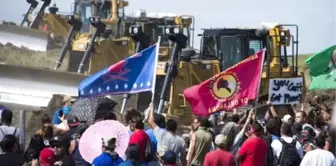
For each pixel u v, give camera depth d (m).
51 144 52.03
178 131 98.50
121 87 62.34
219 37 110.00
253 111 61.50
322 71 77.75
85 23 172.00
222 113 77.62
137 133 55.09
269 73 108.94
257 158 57.41
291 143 60.41
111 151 49.94
